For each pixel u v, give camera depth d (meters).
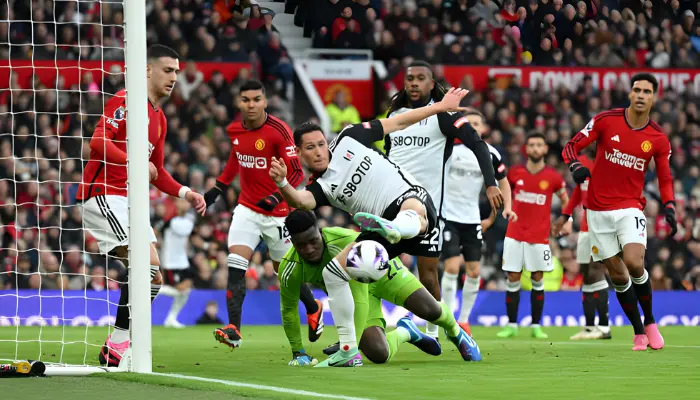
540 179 24.50
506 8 40.56
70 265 31.47
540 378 11.83
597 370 13.03
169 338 22.11
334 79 38.81
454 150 21.36
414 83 16.75
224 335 16.33
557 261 32.84
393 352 14.03
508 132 38.41
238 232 18.05
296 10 40.34
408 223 12.93
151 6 37.78
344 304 13.12
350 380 11.39
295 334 14.02
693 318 31.17
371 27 40.19
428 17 40.44
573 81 39.59
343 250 12.98
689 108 39.69
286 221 12.74
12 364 11.68
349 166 13.44
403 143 16.95
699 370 13.12
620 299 18.09
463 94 14.11
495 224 33.16
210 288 31.61
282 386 10.66
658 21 41.56
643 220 17.80
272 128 17.94
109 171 14.16
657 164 18.05
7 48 35.88
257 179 18.05
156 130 14.61
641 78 17.52
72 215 32.69
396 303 14.14
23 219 32.06
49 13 36.78
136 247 12.16
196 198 14.84
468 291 22.06
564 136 38.69
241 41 38.25
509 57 40.22
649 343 17.98
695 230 35.41
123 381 11.12
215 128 36.38
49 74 35.50
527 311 30.31
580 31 40.84
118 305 13.62
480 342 21.09
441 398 9.67
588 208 18.42
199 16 38.09
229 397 9.56
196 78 36.84
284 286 13.71
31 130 34.59
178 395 9.73
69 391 10.11
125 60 12.28
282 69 38.19
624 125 17.73
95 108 35.41
